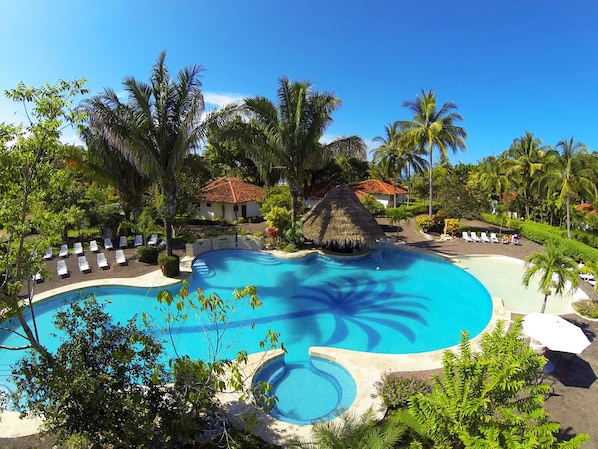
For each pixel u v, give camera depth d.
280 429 8.55
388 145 48.78
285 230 26.39
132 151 17.67
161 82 18.42
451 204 32.34
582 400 9.78
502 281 20.86
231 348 13.38
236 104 19.16
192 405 7.75
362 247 26.47
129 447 6.20
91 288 17.50
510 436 5.79
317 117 24.91
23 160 7.16
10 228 7.54
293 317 16.12
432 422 6.52
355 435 6.68
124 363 7.02
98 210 25.75
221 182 41.91
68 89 7.46
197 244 23.91
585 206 46.38
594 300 17.11
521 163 41.34
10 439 7.99
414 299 18.41
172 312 15.95
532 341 11.80
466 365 6.83
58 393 6.45
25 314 14.95
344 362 11.56
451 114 34.56
